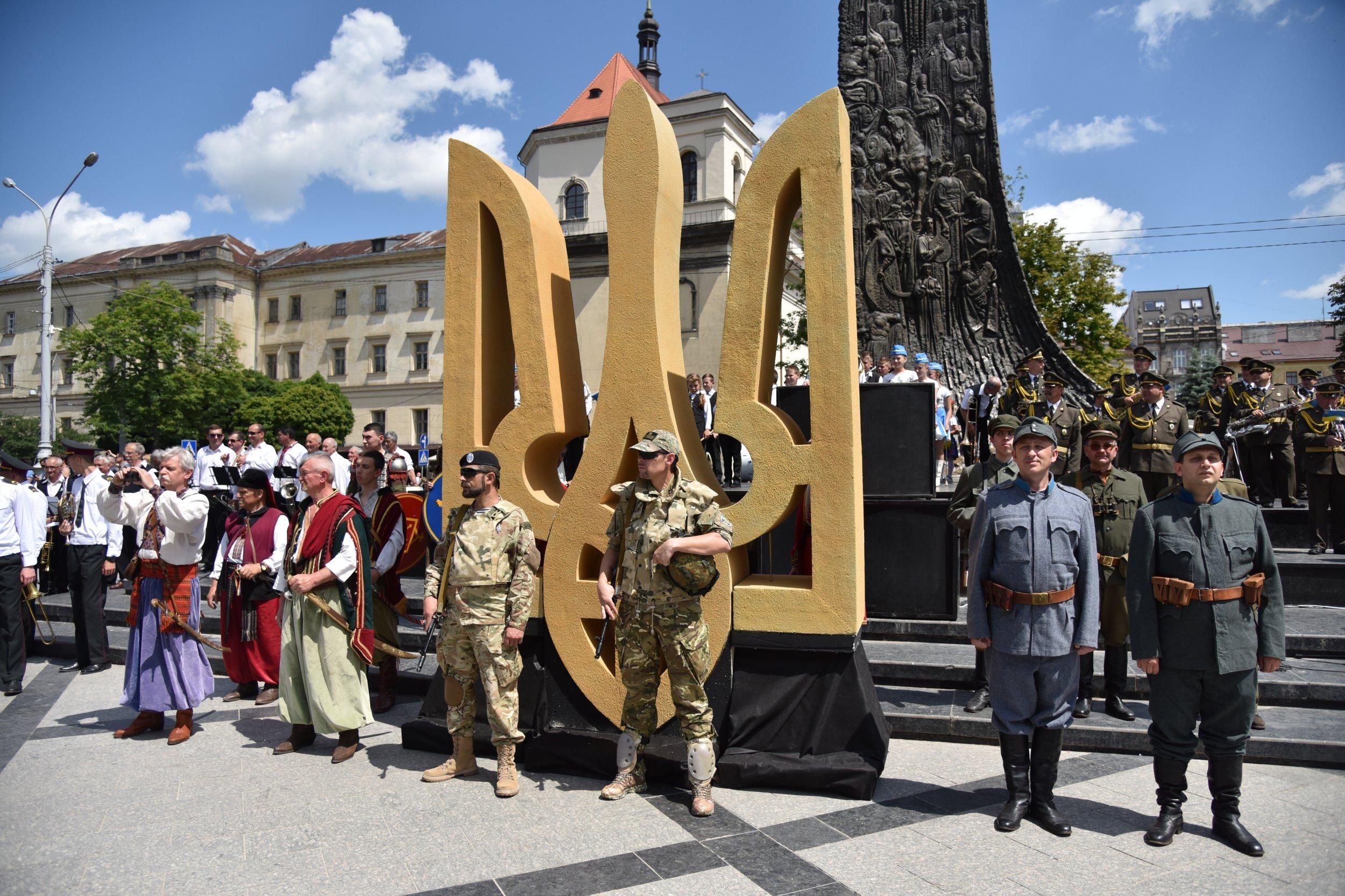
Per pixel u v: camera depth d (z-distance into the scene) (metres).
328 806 4.36
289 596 5.23
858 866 3.59
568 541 4.99
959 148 13.33
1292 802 4.24
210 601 6.19
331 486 5.30
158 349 44.44
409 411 51.56
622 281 4.98
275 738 5.58
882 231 13.54
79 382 56.09
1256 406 9.98
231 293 54.41
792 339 31.16
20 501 6.96
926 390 6.01
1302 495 10.77
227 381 45.97
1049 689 3.98
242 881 3.52
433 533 6.60
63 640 8.31
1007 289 13.25
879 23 13.59
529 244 5.24
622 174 5.02
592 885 3.44
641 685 4.34
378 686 6.69
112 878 3.56
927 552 5.96
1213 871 3.52
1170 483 8.55
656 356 4.88
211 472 11.46
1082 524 4.01
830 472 4.62
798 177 4.84
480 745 5.14
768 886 3.41
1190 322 83.88
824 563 4.62
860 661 4.71
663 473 4.23
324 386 46.88
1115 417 9.02
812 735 4.56
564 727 4.98
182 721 5.54
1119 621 5.23
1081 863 3.60
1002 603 4.02
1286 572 7.59
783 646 4.66
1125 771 4.72
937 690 5.98
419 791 4.56
